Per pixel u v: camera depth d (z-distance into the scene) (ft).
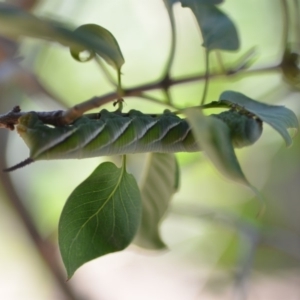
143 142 1.50
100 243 1.48
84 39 1.37
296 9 1.77
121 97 1.49
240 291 1.93
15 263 3.51
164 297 3.47
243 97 1.54
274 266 2.82
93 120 1.47
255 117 1.55
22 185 2.89
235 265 2.18
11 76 2.03
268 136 2.98
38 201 3.06
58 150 1.42
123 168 1.49
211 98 2.54
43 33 1.34
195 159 2.60
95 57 1.46
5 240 3.33
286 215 3.01
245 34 2.55
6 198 2.54
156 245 1.64
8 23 1.32
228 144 1.38
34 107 2.59
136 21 2.70
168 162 1.61
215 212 2.14
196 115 1.37
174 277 3.61
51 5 2.46
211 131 1.37
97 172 1.47
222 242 3.02
